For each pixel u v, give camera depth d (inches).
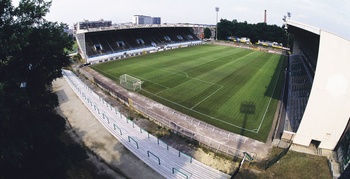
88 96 1354.6
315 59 1745.8
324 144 888.3
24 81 607.8
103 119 1085.1
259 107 1269.7
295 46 2615.7
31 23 609.6
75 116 1116.5
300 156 856.3
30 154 598.5
